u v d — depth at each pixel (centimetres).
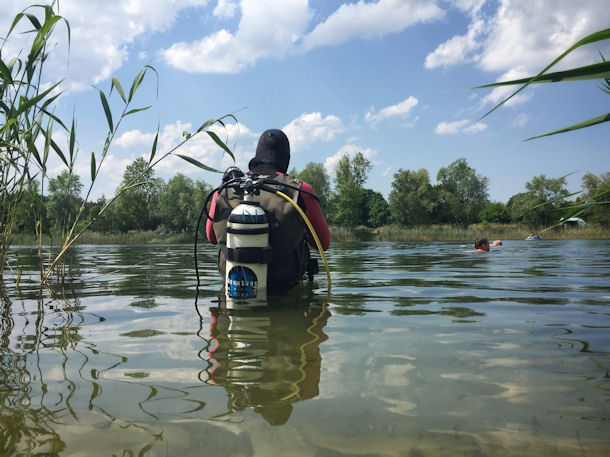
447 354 124
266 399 90
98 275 388
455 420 79
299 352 128
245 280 230
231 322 172
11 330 163
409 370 110
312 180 4872
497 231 3198
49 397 92
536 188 4078
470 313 191
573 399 88
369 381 101
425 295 248
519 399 89
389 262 558
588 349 129
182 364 116
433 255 753
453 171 6619
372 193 7350
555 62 82
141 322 175
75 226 334
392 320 175
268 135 269
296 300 228
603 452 66
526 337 145
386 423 78
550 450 67
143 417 82
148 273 409
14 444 71
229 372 109
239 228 224
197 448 69
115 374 108
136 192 4719
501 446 69
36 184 317
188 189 5228
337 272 403
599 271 406
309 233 271
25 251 847
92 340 145
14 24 269
